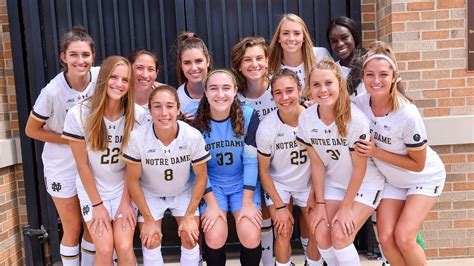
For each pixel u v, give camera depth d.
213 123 3.13
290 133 3.07
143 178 3.09
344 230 2.92
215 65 4.24
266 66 3.33
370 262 4.06
